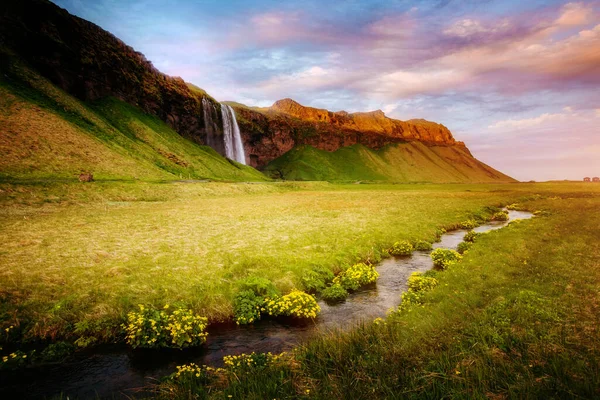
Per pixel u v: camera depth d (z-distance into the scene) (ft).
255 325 38.27
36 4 303.27
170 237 75.77
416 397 16.29
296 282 50.42
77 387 26.11
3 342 32.22
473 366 18.71
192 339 33.30
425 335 24.43
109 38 408.05
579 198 202.49
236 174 432.25
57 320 35.06
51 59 307.17
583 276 38.65
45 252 57.57
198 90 628.69
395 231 90.17
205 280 47.06
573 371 17.38
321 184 415.44
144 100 435.94
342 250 67.87
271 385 19.33
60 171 169.48
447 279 45.83
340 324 37.52
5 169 146.00
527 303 30.27
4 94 209.67
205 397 19.22
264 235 80.89
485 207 161.79
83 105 306.35
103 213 113.80
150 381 26.99
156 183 199.00
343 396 16.96
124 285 43.50
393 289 50.55
